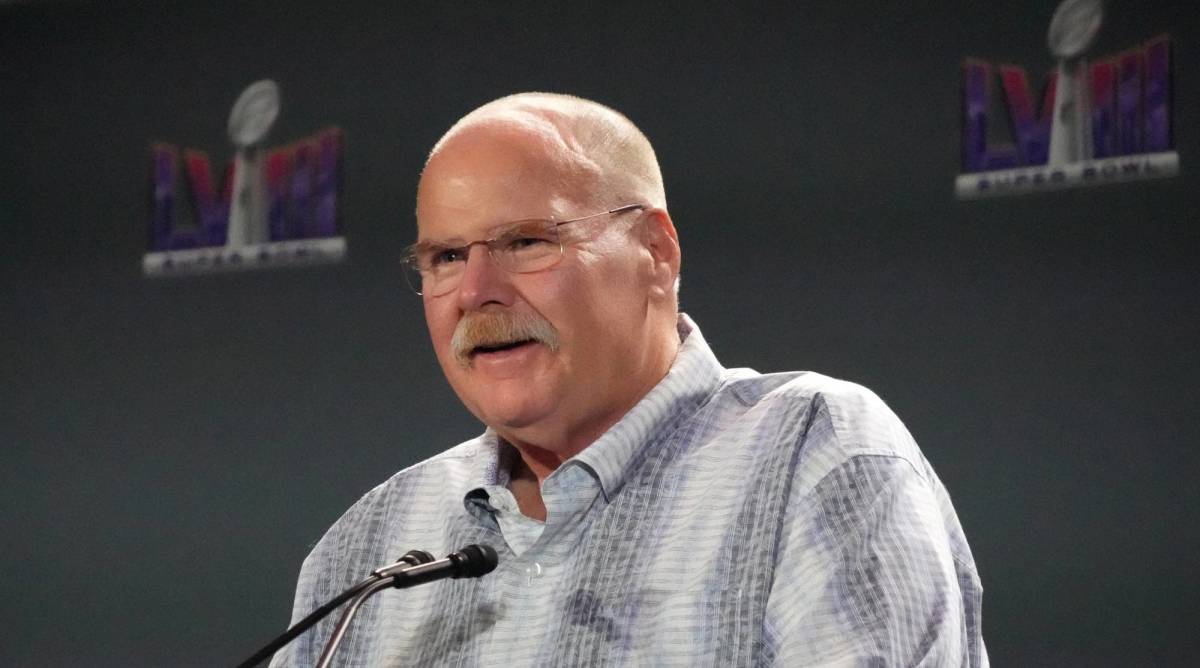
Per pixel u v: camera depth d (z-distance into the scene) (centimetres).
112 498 1641
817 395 529
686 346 571
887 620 448
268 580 1565
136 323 1652
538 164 530
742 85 1418
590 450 531
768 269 1388
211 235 1630
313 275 1583
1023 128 1302
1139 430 1238
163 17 1675
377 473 1532
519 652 514
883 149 1355
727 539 500
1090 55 1281
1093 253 1268
